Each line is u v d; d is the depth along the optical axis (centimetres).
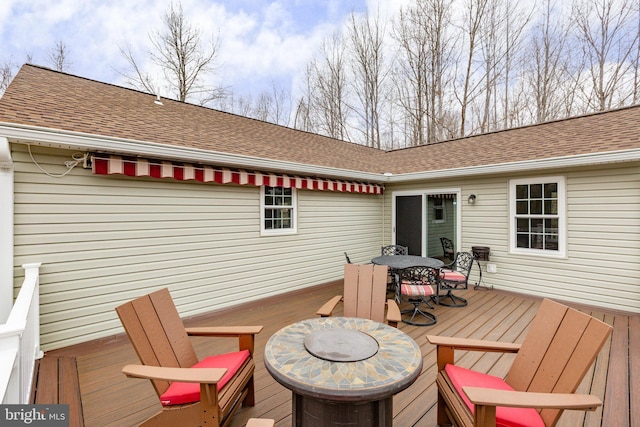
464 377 259
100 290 477
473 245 808
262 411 301
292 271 763
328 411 206
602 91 1415
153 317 277
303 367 217
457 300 680
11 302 400
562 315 245
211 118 809
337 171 780
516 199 734
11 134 354
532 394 196
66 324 447
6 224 396
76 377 365
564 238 660
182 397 236
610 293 607
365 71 2000
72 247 452
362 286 426
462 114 1725
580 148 634
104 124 494
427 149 1116
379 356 234
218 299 620
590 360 204
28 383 316
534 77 1593
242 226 662
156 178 536
